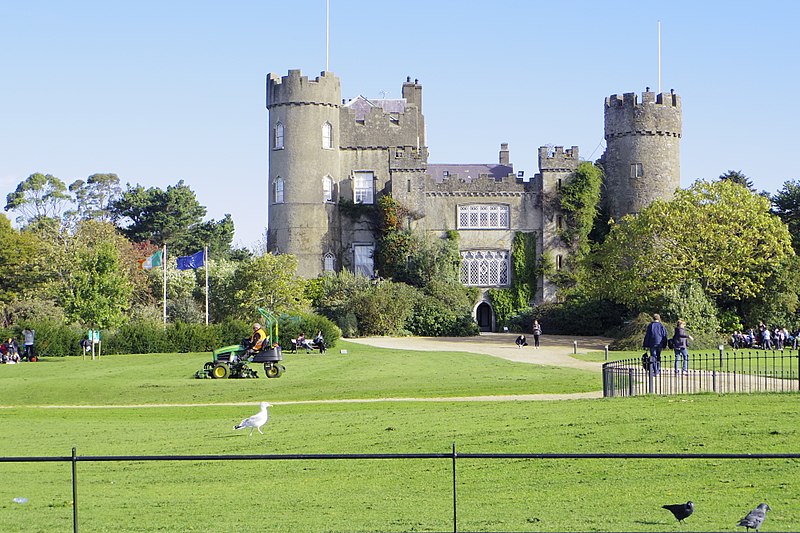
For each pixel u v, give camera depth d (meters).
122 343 62.12
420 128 95.94
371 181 86.62
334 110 86.31
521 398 32.50
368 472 20.31
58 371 48.72
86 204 130.00
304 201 84.88
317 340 60.16
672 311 61.56
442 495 17.95
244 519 16.33
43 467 22.22
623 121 86.25
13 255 84.50
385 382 40.25
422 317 76.88
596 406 26.38
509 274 85.06
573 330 78.56
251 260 73.62
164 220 113.44
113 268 60.41
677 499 16.67
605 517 15.54
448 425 24.61
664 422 22.83
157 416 30.98
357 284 78.06
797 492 16.78
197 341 63.09
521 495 17.59
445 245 82.38
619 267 69.44
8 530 15.75
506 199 85.56
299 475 20.36
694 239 64.94
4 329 61.34
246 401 35.25
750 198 66.12
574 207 84.50
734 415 23.27
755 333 63.59
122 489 19.47
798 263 64.88
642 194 85.69
